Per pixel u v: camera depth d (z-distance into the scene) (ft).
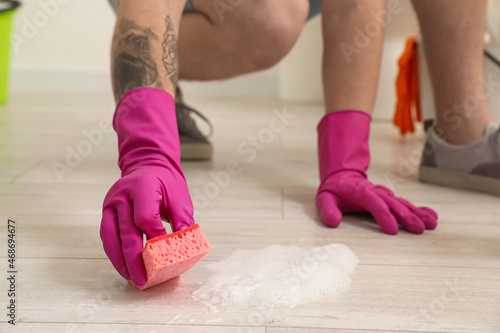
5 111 7.86
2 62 8.50
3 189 3.82
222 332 1.90
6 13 8.33
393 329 1.94
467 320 2.02
